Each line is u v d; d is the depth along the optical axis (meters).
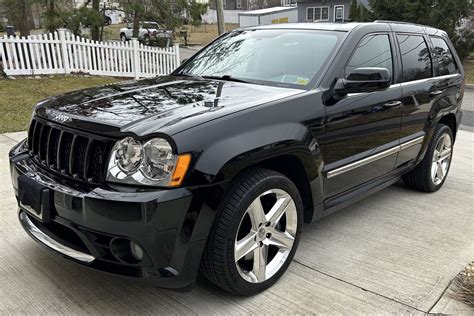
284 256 3.02
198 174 2.38
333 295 2.87
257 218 2.75
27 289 2.85
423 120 4.39
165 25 18.38
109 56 12.92
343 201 3.55
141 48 13.37
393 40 4.11
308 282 3.01
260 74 3.61
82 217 2.40
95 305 2.71
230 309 2.71
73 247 2.60
